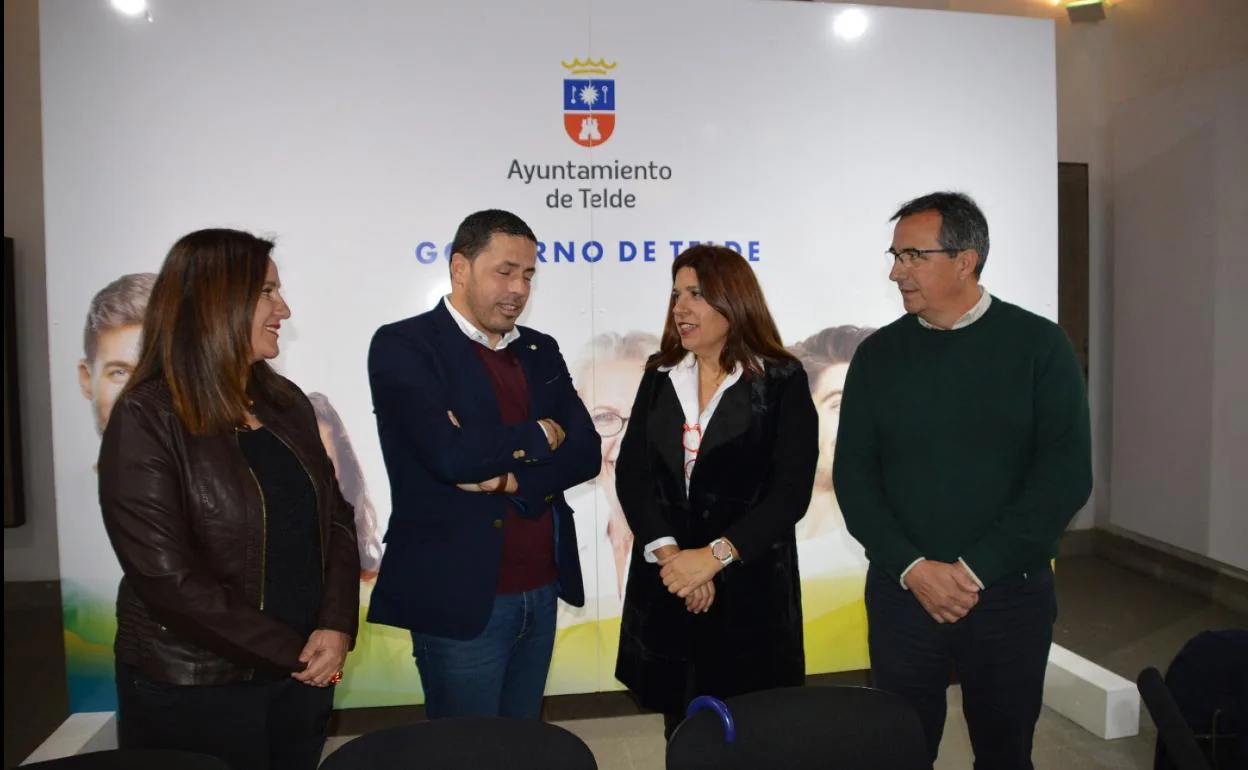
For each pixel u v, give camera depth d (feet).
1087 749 8.38
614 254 8.54
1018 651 5.79
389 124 8.13
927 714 6.15
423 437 5.39
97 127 7.73
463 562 5.58
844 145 8.89
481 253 5.64
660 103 8.52
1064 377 5.63
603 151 8.45
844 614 9.26
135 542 4.39
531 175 8.35
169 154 7.83
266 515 4.74
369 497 8.35
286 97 7.97
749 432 5.80
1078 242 14.20
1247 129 11.38
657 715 9.25
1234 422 11.71
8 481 12.07
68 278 7.77
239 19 7.86
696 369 6.18
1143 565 13.84
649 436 6.09
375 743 3.77
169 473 4.50
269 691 4.81
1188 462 12.58
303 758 5.20
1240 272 11.53
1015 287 9.35
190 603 4.38
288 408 5.18
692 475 5.87
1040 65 9.26
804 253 8.88
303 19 7.95
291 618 4.85
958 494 5.78
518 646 6.06
